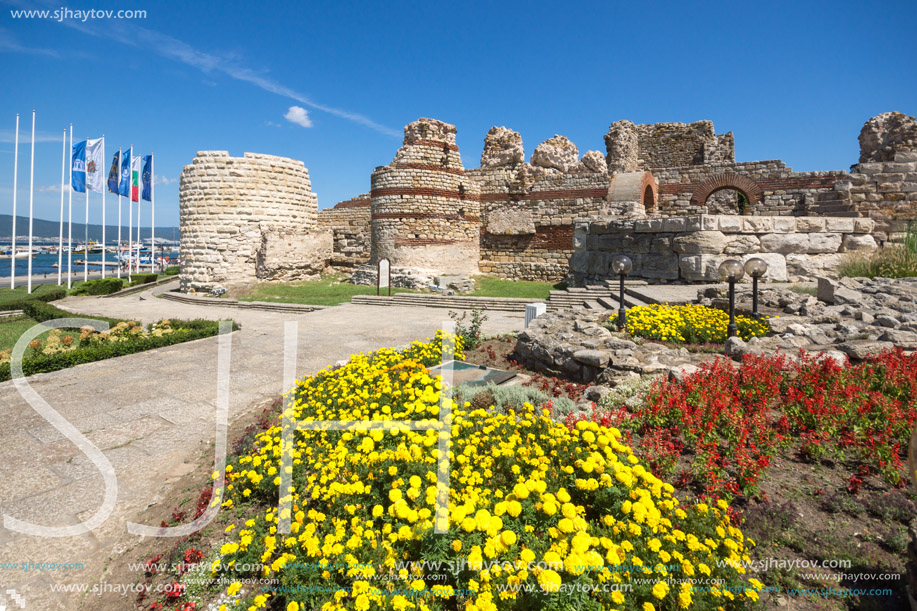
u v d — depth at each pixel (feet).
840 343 21.76
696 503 11.66
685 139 101.35
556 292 57.57
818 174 71.00
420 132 84.99
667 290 44.57
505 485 12.41
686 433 15.25
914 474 7.71
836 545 10.51
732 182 76.13
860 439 14.24
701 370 19.13
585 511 11.05
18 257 485.56
